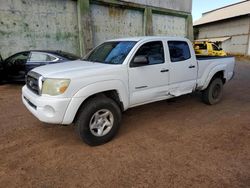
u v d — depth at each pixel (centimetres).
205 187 252
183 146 350
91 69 347
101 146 353
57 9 1145
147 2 1594
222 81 596
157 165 297
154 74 414
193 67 489
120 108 389
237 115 498
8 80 808
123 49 405
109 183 261
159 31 1777
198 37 3762
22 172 282
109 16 1387
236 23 2827
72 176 274
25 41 1056
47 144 359
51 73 331
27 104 370
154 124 445
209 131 409
